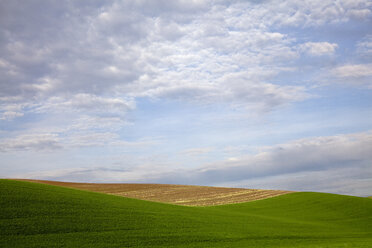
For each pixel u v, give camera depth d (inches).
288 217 1646.2
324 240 989.2
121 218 957.8
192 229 948.6
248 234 973.2
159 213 1113.4
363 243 915.4
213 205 2016.5
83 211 958.4
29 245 677.3
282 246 842.8
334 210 1781.5
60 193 1126.4
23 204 908.6
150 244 767.1
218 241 853.2
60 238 736.3
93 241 741.9
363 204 1835.6
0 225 751.1
